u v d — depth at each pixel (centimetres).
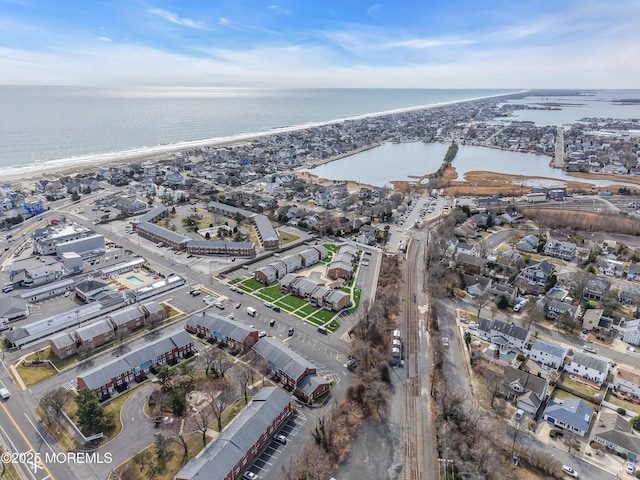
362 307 12731
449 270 15125
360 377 9538
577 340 11512
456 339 11381
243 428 7475
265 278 14062
